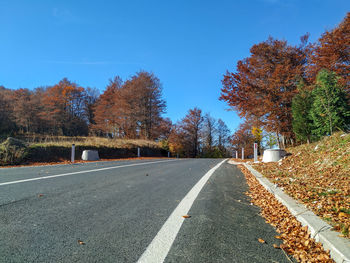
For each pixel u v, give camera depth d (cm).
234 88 1869
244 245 249
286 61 1759
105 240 249
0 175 687
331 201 377
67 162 1282
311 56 1702
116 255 216
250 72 1886
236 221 328
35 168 909
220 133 5700
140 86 3753
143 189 529
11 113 5047
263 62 1892
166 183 620
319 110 1127
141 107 3872
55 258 206
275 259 220
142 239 255
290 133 1758
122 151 2028
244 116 2028
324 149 903
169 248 235
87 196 445
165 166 1110
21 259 202
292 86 1775
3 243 233
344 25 1512
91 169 888
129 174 773
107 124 4438
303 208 352
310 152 1000
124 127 3944
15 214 324
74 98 5956
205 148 5412
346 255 199
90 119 6519
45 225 287
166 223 309
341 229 259
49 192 464
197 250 233
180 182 643
